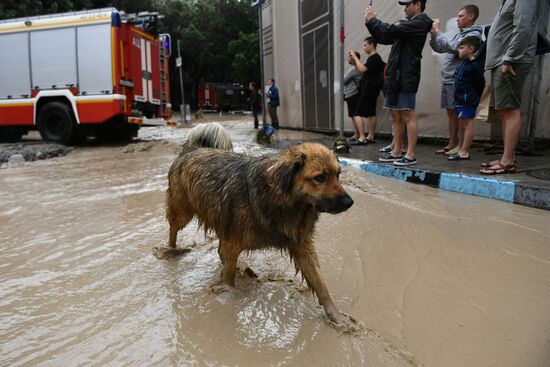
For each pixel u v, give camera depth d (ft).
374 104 29.86
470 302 9.32
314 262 9.23
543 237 12.73
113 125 41.14
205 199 10.68
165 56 46.39
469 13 20.76
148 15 42.55
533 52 16.87
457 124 23.90
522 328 8.28
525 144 23.95
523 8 16.26
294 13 43.98
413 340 7.99
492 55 17.74
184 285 10.34
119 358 7.45
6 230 14.79
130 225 15.21
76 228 14.94
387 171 21.35
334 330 8.29
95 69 37.78
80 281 10.61
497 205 15.96
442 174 18.72
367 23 20.68
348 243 12.86
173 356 7.48
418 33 19.85
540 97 23.43
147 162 29.12
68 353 7.64
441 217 14.84
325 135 39.60
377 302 9.42
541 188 15.29
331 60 37.99
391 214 15.34
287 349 7.68
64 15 38.37
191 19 136.77
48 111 39.22
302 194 8.76
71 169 27.30
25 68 39.68
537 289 9.75
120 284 10.41
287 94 48.70
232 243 9.91
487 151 23.56
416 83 20.51
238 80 130.82
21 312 9.13
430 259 11.57
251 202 9.28
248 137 40.98
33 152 32.63
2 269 11.42
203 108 118.32
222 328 8.36
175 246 12.69
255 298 9.61
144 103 42.78
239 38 132.98
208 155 11.31
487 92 22.54
